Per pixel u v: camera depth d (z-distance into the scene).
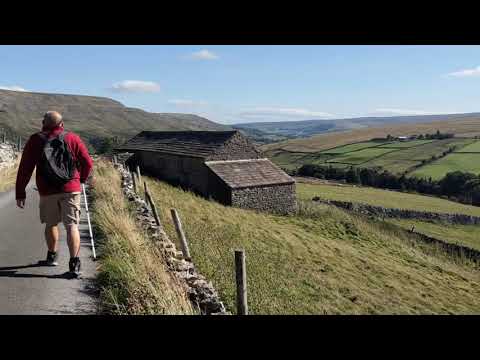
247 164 39.66
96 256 7.41
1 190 17.33
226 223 23.77
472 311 19.75
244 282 6.35
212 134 42.25
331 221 36.03
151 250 7.49
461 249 35.75
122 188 17.16
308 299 13.88
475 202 62.56
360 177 81.25
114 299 5.41
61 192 6.05
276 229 27.36
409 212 49.31
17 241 8.41
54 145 5.97
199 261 11.92
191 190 38.19
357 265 23.67
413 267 27.27
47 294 5.59
